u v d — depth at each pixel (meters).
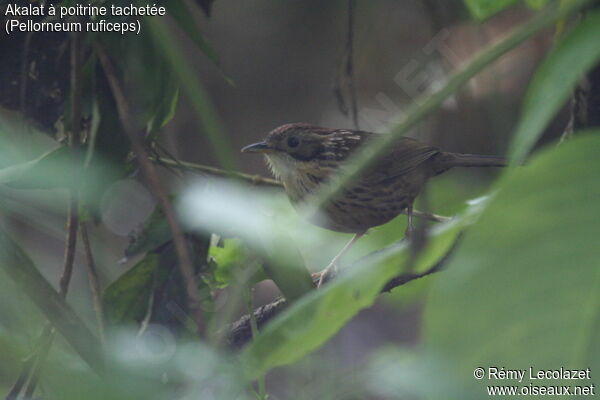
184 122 14.59
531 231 1.87
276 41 19.39
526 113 1.93
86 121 5.81
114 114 5.52
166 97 5.54
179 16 5.28
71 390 2.26
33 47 5.82
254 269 4.82
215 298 5.67
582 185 1.87
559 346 1.81
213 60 5.39
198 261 5.44
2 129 3.48
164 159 6.14
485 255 1.87
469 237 1.90
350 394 3.08
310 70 19.39
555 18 2.19
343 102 7.18
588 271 1.83
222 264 5.33
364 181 9.13
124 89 5.50
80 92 5.12
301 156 9.99
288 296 3.09
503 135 9.80
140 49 5.40
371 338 10.80
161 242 5.51
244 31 19.53
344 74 7.18
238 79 19.56
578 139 1.91
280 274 3.06
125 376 2.42
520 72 11.13
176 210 4.80
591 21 1.94
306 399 3.60
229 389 2.51
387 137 2.36
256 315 5.89
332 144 9.85
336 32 19.06
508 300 1.84
